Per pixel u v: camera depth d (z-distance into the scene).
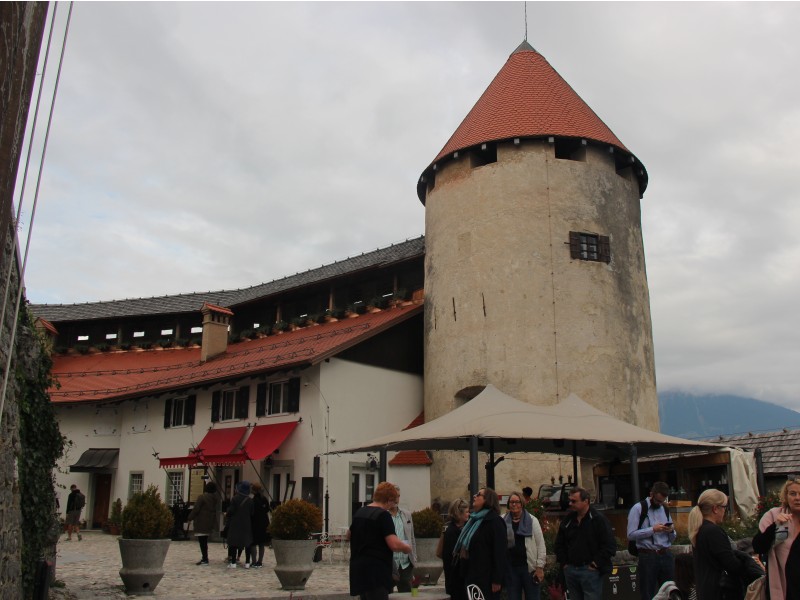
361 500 25.33
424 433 15.04
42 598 9.33
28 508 9.46
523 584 9.56
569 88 28.50
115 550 20.14
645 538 9.70
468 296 25.92
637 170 27.92
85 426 33.88
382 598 7.49
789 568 5.81
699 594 6.65
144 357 38.66
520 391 24.36
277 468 25.70
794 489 5.87
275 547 12.37
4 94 5.20
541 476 24.02
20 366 9.46
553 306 24.88
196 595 11.17
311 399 25.09
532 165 26.03
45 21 5.90
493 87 28.81
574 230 25.64
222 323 34.56
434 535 14.13
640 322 26.36
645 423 25.45
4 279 6.75
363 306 31.73
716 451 18.05
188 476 29.28
